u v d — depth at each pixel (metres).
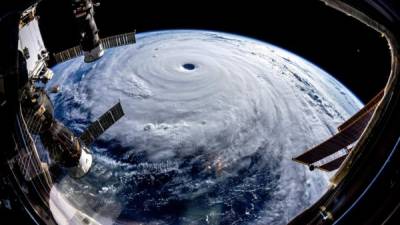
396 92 4.54
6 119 5.88
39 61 6.76
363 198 4.67
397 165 4.49
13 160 6.11
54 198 7.12
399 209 4.22
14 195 5.98
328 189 5.44
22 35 6.10
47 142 6.88
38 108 6.34
